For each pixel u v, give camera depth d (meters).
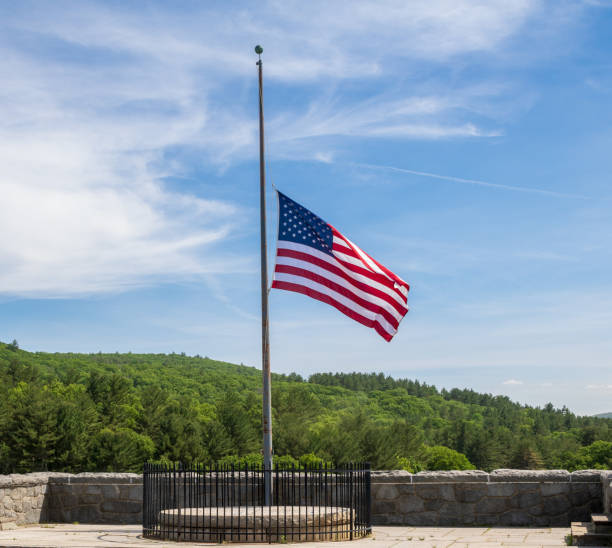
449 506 15.38
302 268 16.34
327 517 12.48
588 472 14.98
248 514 12.27
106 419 136.50
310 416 176.25
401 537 12.84
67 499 16.75
